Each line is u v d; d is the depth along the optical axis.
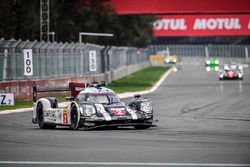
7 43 109.62
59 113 66.38
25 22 185.25
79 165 39.31
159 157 42.75
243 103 108.19
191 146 49.03
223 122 73.31
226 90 153.50
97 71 174.00
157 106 102.00
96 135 58.22
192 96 130.62
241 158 42.12
